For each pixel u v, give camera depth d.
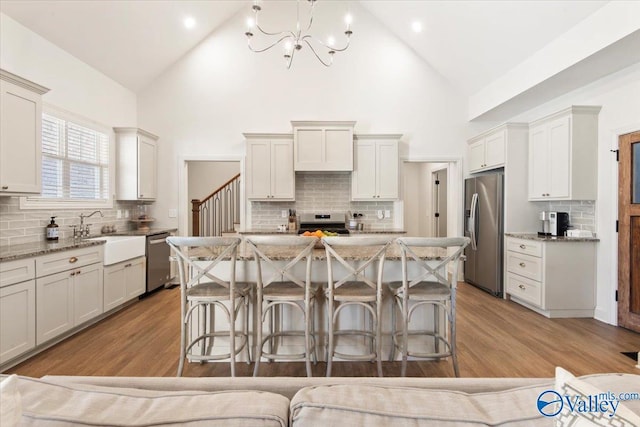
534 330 3.22
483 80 4.70
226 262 2.61
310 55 5.23
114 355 2.68
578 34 3.11
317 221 5.16
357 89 5.25
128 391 0.73
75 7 3.37
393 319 2.56
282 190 4.92
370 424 0.64
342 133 4.87
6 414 0.54
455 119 5.29
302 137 4.85
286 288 2.35
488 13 3.64
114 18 3.77
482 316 3.64
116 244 3.63
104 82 4.42
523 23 3.47
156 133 5.20
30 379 0.74
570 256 3.60
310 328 2.50
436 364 2.54
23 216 3.25
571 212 3.94
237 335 2.40
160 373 2.39
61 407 0.66
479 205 4.76
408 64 5.26
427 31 4.57
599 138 3.55
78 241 3.43
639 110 3.13
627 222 3.25
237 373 2.40
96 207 4.25
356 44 5.25
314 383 0.90
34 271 2.60
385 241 2.15
